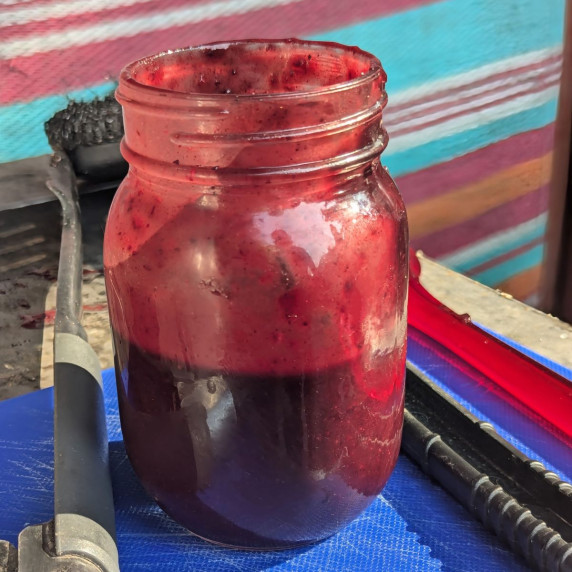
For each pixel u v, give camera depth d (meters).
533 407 0.65
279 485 0.42
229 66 0.48
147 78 0.44
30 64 0.95
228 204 0.37
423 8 1.14
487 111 1.28
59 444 0.47
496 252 1.44
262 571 0.47
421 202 1.31
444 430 0.59
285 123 0.35
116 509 0.53
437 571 0.47
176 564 0.48
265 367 0.39
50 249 0.95
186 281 0.38
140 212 0.39
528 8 1.21
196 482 0.43
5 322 0.83
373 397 0.43
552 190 1.43
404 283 0.43
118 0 0.96
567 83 1.32
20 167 0.95
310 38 1.10
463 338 0.73
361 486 0.45
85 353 0.58
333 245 0.38
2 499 0.54
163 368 0.41
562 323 0.93
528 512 0.48
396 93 1.19
